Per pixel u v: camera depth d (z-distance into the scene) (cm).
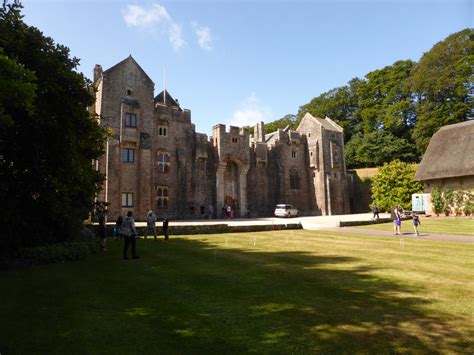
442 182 3734
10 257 1140
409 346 485
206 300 704
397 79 6400
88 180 1552
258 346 489
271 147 4884
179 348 488
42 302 704
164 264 1110
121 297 734
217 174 4150
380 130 6169
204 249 1450
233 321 586
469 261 1111
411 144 5766
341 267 1024
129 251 1417
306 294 739
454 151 3684
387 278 876
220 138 4184
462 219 3148
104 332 547
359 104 6900
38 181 1302
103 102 3325
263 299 705
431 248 1412
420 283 823
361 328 550
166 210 3709
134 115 3488
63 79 1361
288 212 4347
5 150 1270
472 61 4878
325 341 503
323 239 1794
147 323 584
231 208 4325
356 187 5541
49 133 1310
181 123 3975
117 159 3309
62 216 1423
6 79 820
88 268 1064
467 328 548
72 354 473
